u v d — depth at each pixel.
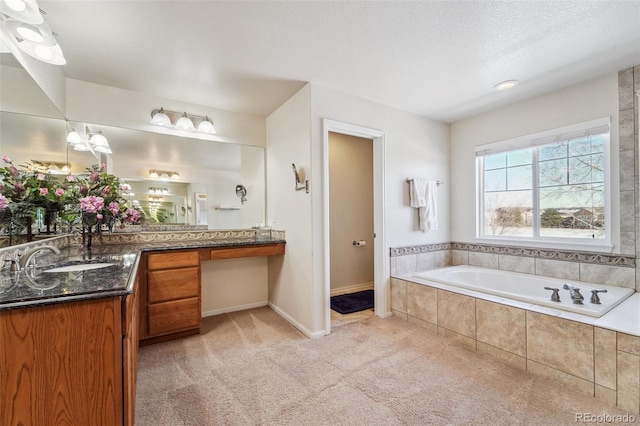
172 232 2.92
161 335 2.41
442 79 2.48
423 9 1.62
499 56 2.11
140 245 2.52
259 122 3.39
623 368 1.59
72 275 1.28
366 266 4.32
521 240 3.01
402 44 1.96
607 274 2.43
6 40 1.46
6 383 0.91
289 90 2.69
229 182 3.22
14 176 1.62
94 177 2.31
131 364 1.29
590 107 2.50
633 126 2.28
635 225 2.28
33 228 1.79
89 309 1.01
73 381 0.98
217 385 1.81
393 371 1.97
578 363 1.76
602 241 2.48
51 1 1.51
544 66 2.26
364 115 2.87
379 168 3.04
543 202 2.89
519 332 2.04
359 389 1.77
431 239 3.46
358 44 1.95
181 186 2.96
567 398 1.68
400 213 3.19
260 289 3.44
